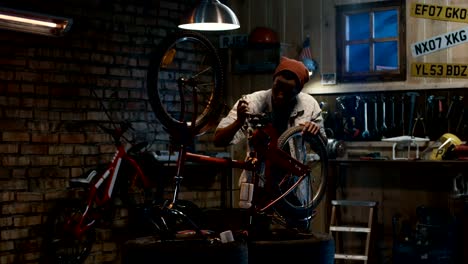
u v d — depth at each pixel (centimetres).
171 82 721
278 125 509
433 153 650
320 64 725
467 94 666
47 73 636
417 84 683
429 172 674
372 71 703
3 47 610
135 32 696
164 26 720
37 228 626
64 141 646
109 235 665
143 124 700
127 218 673
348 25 723
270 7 746
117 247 670
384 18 793
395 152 688
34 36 628
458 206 632
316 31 727
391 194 693
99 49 670
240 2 758
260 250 434
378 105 697
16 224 614
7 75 612
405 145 678
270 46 723
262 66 724
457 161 616
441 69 674
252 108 501
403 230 674
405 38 689
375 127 695
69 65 650
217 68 502
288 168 481
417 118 680
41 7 625
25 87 623
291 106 506
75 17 652
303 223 499
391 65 779
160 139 712
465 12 666
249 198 453
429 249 636
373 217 671
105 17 675
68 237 620
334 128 714
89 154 661
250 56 745
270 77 738
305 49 722
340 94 716
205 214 589
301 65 484
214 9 567
